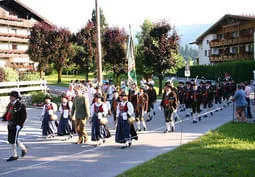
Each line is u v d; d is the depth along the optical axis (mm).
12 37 39094
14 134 9250
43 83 24750
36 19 43719
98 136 10820
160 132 13102
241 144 10180
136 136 10891
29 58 37906
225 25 58031
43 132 12398
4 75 23016
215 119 16578
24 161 9094
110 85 18453
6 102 20219
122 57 33062
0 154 9977
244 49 54688
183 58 31203
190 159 8469
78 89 11891
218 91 22109
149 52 30312
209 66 53031
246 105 15555
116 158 9180
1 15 38281
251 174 7078
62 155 9703
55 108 12531
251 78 43125
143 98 13609
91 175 7629
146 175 7172
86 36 34938
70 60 37812
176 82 43469
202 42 67062
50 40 36156
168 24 30453
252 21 51844
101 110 10859
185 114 18438
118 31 33469
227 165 7824
